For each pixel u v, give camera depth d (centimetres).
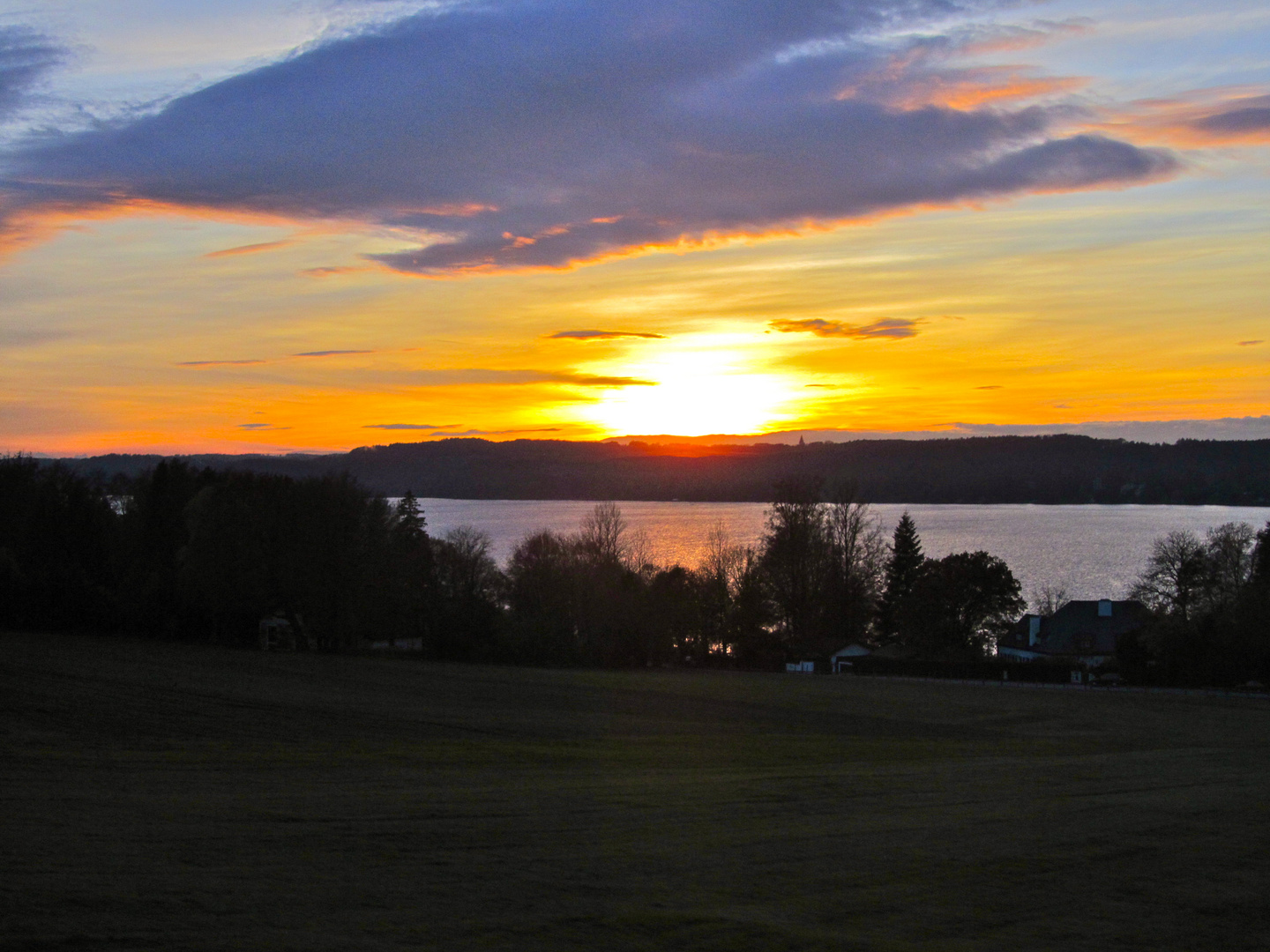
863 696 5712
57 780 2055
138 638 7494
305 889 1316
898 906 1414
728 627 8675
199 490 8256
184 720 3381
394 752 2870
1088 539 18500
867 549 9100
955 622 8162
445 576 8481
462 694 5019
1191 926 1382
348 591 7294
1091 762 3269
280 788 2100
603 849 1670
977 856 1748
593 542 8956
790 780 2597
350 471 7988
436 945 1116
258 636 7775
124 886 1258
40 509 8056
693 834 1827
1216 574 7581
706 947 1167
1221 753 3684
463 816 1875
